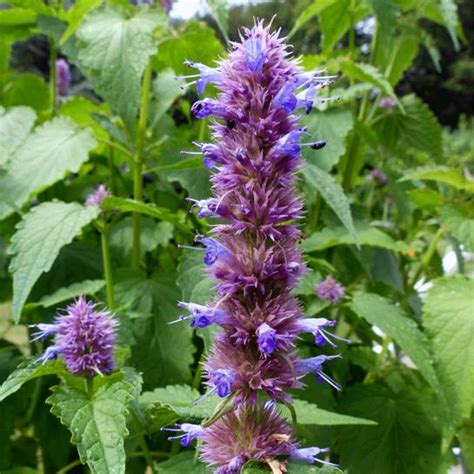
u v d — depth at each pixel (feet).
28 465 0.94
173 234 0.98
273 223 0.43
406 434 0.77
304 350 0.78
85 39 0.74
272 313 0.42
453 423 0.69
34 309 0.85
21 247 0.64
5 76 1.12
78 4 0.79
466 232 0.81
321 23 0.98
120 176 1.02
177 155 0.87
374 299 0.75
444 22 1.05
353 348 0.87
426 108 1.10
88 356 0.53
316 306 0.75
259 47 0.41
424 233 1.12
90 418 0.47
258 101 0.42
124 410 0.47
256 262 0.42
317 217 0.95
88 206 0.69
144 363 0.75
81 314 0.54
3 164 0.77
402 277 1.09
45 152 0.77
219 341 0.44
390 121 1.10
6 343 0.93
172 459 0.57
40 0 0.95
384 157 1.19
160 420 0.57
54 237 0.64
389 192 1.17
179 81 0.90
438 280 0.77
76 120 1.03
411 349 0.69
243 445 0.43
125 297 0.79
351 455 0.76
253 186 0.42
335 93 0.89
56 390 0.50
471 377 0.69
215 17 0.76
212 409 0.55
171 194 1.00
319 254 0.93
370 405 0.79
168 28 0.88
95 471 0.43
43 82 1.13
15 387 0.50
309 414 0.60
